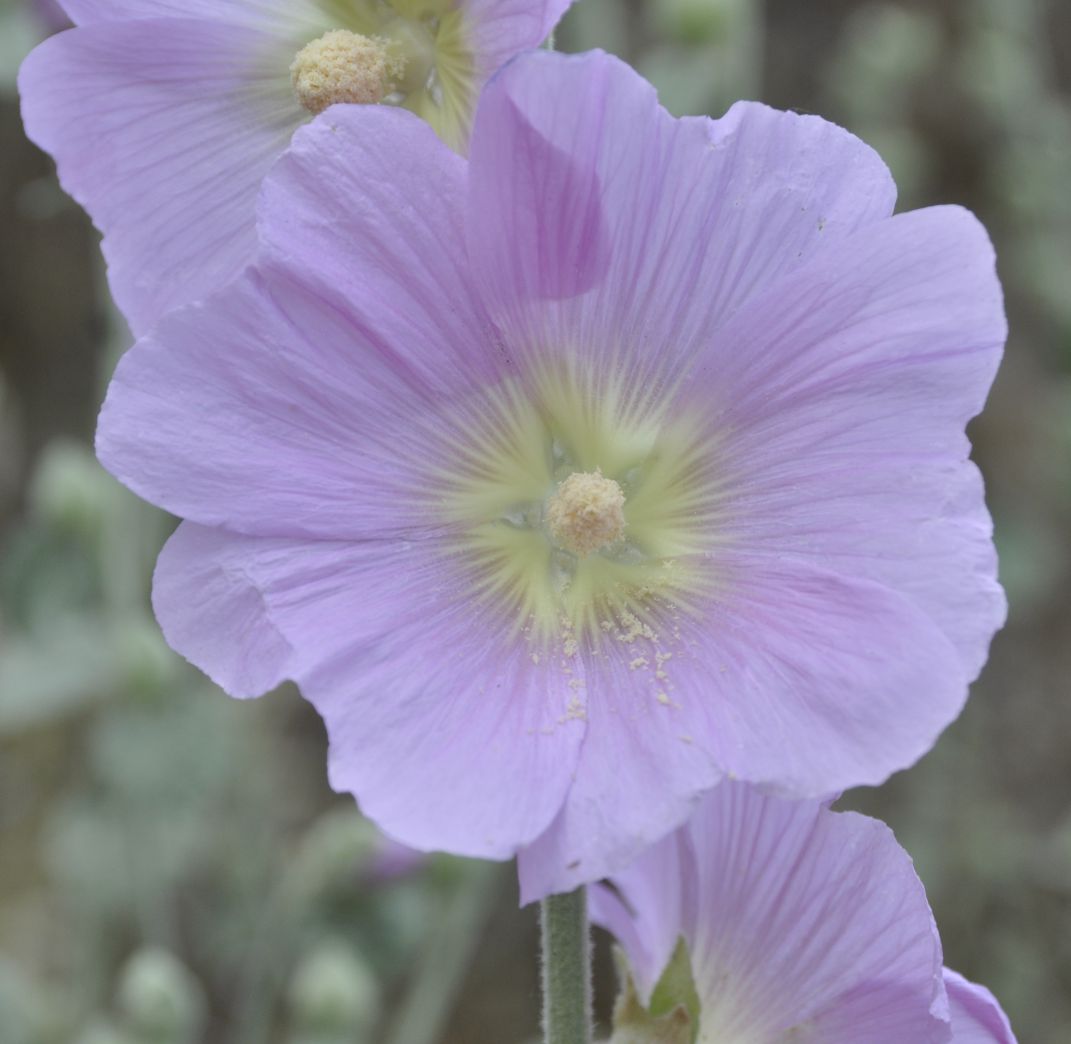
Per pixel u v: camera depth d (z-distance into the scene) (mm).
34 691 565
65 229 832
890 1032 344
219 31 357
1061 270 783
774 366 333
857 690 319
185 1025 511
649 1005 351
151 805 558
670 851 355
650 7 779
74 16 353
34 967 672
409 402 337
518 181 329
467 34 351
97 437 327
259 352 330
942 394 325
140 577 600
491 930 697
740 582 332
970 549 321
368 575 335
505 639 337
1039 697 768
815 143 333
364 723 327
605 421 346
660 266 337
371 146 330
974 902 698
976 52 812
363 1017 513
